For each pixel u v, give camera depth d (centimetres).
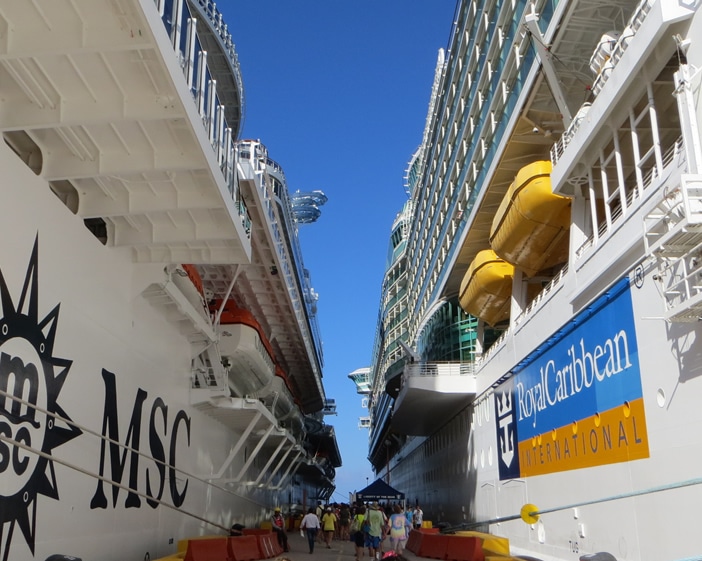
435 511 4569
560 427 1825
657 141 1309
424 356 4650
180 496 1989
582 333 1662
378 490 3250
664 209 1111
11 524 1021
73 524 1242
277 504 4944
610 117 1523
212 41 4328
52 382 1188
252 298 3128
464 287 3138
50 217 1220
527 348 2200
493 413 2738
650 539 1276
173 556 1562
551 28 1864
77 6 937
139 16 920
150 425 1738
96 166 1257
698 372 1116
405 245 6538
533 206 2030
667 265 1167
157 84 1099
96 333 1407
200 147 1218
